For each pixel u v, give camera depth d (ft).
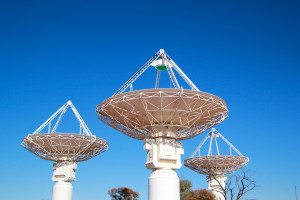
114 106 125.18
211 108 128.06
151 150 131.34
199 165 232.12
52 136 173.68
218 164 228.22
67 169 185.57
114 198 302.86
